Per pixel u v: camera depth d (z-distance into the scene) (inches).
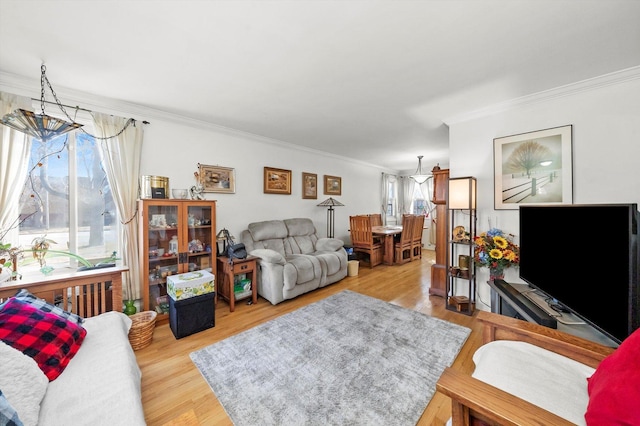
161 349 82.6
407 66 77.2
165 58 72.8
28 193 90.0
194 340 88.5
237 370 71.4
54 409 39.1
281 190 168.2
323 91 94.7
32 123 63.9
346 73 81.7
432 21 57.9
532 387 38.2
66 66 76.5
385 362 74.5
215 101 103.6
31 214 90.6
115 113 103.3
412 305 119.3
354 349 81.4
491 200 108.9
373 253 197.5
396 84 88.8
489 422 31.7
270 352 80.1
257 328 96.5
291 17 56.7
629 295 39.0
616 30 60.2
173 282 91.3
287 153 173.9
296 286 127.1
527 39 64.2
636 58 72.3
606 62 74.4
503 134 105.5
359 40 65.0
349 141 167.9
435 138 160.1
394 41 65.3
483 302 113.7
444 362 74.6
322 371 70.7
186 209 110.3
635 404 25.7
